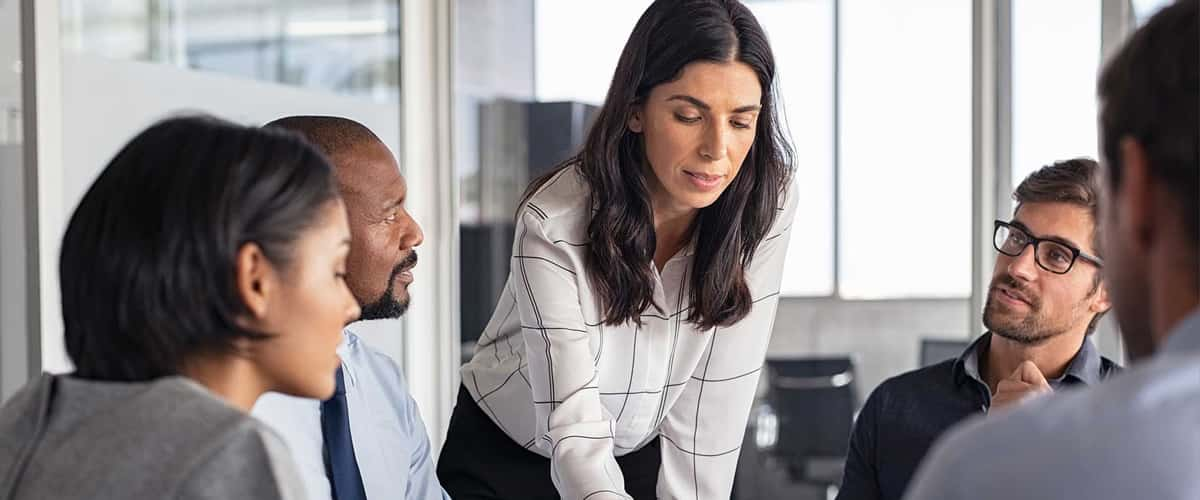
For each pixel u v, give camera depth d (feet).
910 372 7.36
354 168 5.63
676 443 7.22
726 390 7.08
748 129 6.00
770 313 7.03
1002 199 11.07
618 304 6.46
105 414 3.03
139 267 3.12
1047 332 6.70
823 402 11.76
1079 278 6.63
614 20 12.58
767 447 11.98
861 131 11.43
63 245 3.24
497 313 7.47
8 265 8.19
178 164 3.20
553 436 6.15
